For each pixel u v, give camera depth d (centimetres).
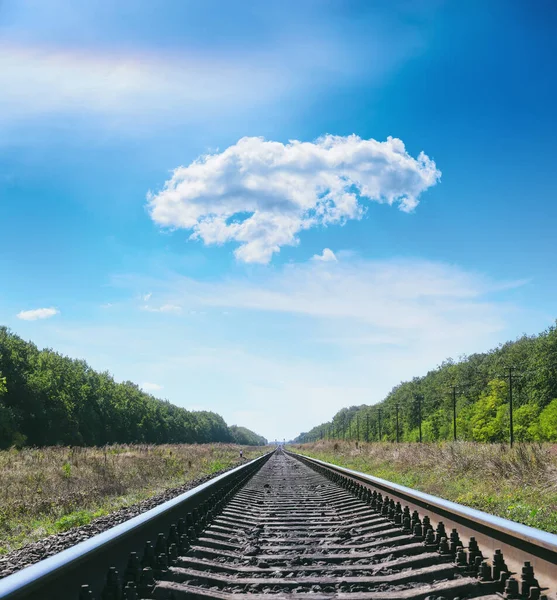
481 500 1033
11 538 847
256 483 1795
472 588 404
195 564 530
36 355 7938
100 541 421
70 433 7012
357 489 1218
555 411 5803
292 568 525
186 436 13412
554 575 369
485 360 9569
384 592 429
